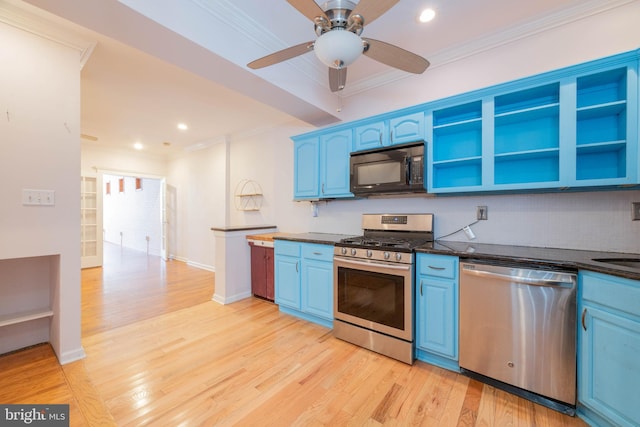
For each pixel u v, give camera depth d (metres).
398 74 2.71
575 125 1.71
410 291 2.01
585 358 1.43
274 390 1.74
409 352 2.02
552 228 2.01
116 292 3.79
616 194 1.81
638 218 1.75
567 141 1.73
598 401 1.37
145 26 1.60
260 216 4.28
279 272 3.02
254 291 3.61
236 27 2.01
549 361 1.53
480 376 1.82
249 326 2.70
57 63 1.97
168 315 2.97
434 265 1.95
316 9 1.32
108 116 3.73
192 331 2.58
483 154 2.03
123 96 3.11
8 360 2.04
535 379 1.58
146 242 7.41
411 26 2.11
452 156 2.42
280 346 2.31
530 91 1.91
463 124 2.17
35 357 2.08
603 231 1.84
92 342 2.35
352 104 3.07
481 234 2.28
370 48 1.50
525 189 1.94
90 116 3.72
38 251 1.89
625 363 1.25
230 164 4.79
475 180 2.30
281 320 2.85
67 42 2.00
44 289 2.27
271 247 3.35
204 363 2.04
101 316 2.93
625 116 1.63
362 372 1.93
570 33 1.96
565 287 1.48
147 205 7.31
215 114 3.67
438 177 2.46
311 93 2.75
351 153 2.64
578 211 1.92
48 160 1.93
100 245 5.45
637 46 1.77
